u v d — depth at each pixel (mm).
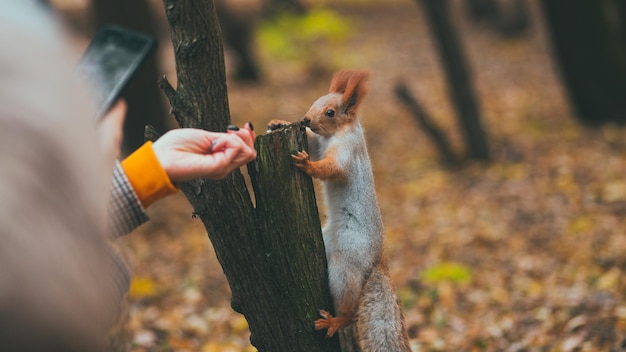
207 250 7340
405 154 10555
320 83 14945
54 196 519
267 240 2496
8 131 505
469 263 6637
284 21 18062
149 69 8977
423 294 5969
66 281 516
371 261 2926
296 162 2473
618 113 10586
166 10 2406
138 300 5855
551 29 10758
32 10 579
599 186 8086
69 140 540
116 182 1422
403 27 20250
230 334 5340
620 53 10594
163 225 8008
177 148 1560
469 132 9773
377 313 2834
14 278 489
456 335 5141
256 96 13938
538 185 8492
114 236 1193
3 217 488
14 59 531
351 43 18578
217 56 2457
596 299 5152
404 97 9898
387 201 8750
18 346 489
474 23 19797
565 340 4535
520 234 7109
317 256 2551
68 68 570
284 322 2541
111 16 8828
